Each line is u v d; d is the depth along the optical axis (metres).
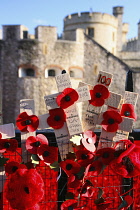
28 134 3.22
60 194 3.45
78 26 41.25
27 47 32.03
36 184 2.87
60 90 3.18
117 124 3.22
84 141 3.08
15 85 32.34
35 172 2.94
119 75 33.03
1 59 32.38
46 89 32.38
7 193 2.95
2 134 3.14
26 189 2.92
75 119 3.18
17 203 2.90
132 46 48.97
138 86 32.22
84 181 3.25
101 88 3.22
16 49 32.25
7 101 32.41
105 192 4.00
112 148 3.17
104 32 41.03
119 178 3.71
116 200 3.91
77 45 33.16
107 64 33.25
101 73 3.29
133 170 3.13
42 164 3.85
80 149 3.23
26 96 31.97
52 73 33.47
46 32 32.16
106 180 4.03
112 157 3.19
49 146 3.15
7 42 32.22
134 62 40.62
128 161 3.15
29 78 31.89
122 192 3.50
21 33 32.22
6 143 3.10
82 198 3.87
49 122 3.18
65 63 32.88
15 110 32.41
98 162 3.20
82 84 3.33
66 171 3.10
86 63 33.72
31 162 3.21
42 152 3.08
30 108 3.20
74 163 3.08
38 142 3.08
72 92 3.09
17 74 32.31
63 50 32.69
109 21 41.34
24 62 32.19
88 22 40.72
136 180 3.88
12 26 32.03
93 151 3.15
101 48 33.22
